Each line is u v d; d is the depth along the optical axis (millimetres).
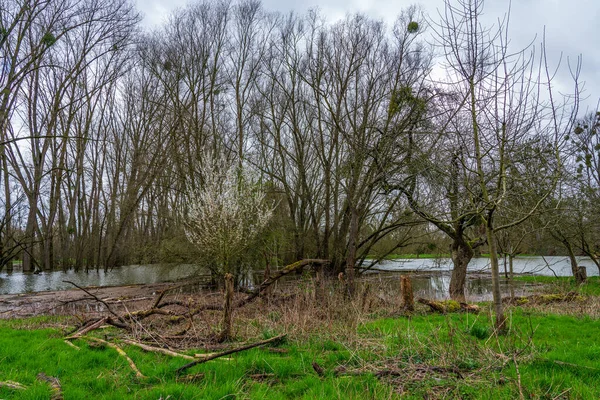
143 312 9766
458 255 14367
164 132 31219
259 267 21016
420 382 5156
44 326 10375
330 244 26969
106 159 39281
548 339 7750
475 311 11320
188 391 4895
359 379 5367
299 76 24188
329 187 23750
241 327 8570
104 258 33562
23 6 20234
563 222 15273
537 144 8422
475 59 7395
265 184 21297
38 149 29797
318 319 8711
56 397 4852
